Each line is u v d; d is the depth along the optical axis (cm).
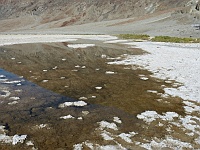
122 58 2255
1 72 1655
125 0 16050
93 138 734
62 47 3181
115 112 938
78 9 17050
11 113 923
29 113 926
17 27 16325
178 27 6650
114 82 1388
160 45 3341
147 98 1101
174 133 766
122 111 948
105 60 2156
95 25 11794
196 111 945
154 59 2138
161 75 1540
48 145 693
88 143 704
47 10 18788
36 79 1455
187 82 1353
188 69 1678
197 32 5406
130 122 847
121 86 1304
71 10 17400
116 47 3175
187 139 729
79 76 1536
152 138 735
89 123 838
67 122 846
